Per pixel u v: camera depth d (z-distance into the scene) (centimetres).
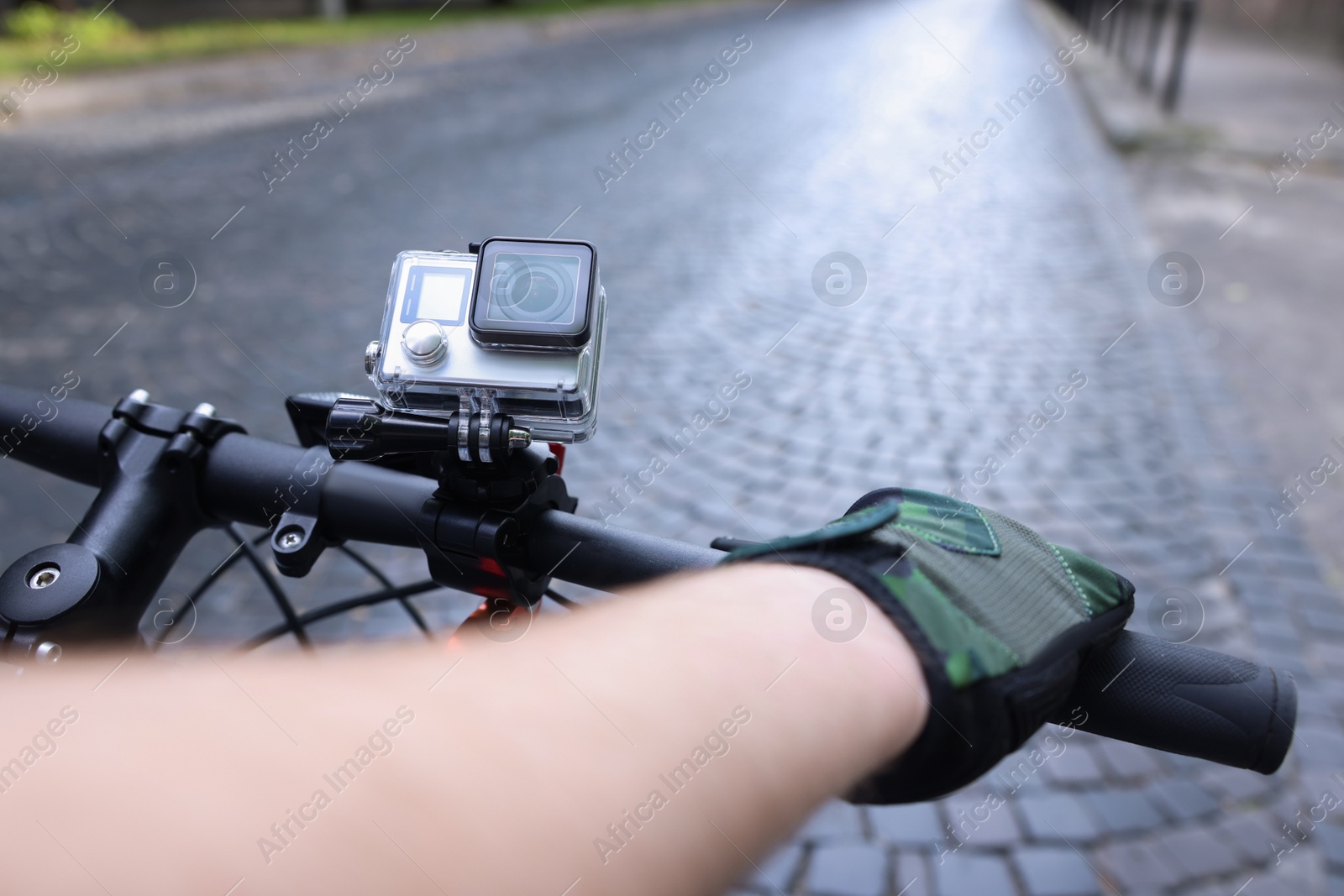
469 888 40
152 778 43
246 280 570
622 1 2412
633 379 468
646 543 75
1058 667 58
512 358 71
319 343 490
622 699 46
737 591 53
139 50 1328
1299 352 524
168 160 838
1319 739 277
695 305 560
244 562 325
